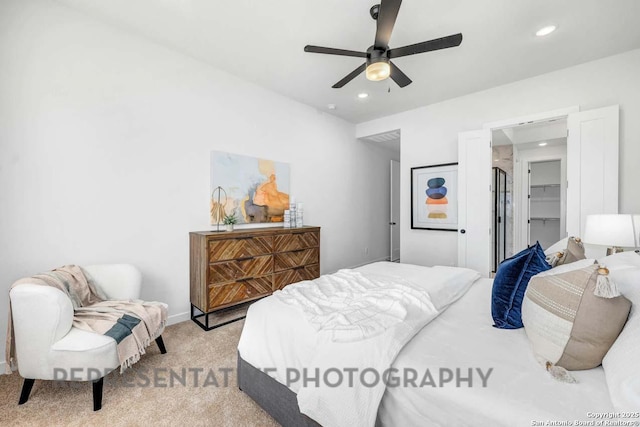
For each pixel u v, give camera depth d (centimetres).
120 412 150
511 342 115
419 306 143
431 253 398
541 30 228
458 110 367
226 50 265
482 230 335
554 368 93
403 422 95
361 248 505
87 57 220
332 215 447
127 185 241
